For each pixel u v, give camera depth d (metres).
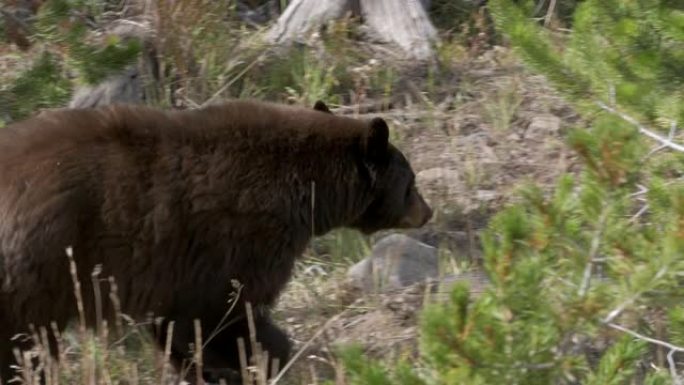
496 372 12.21
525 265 12.50
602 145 12.84
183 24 25.73
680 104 16.08
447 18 30.84
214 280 16.12
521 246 12.85
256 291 16.45
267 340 16.84
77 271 15.36
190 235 15.86
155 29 25.70
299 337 18.61
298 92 26.34
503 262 12.54
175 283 15.95
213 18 26.73
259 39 27.70
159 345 16.83
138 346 17.47
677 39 16.09
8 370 15.77
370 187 17.48
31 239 14.98
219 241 16.02
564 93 17.17
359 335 18.41
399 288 19.73
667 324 16.23
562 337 12.79
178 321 16.31
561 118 25.62
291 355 17.19
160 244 15.66
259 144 16.34
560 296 13.15
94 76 20.88
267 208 16.23
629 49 16.61
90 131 15.57
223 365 16.84
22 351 15.68
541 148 24.72
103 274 15.57
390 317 18.70
